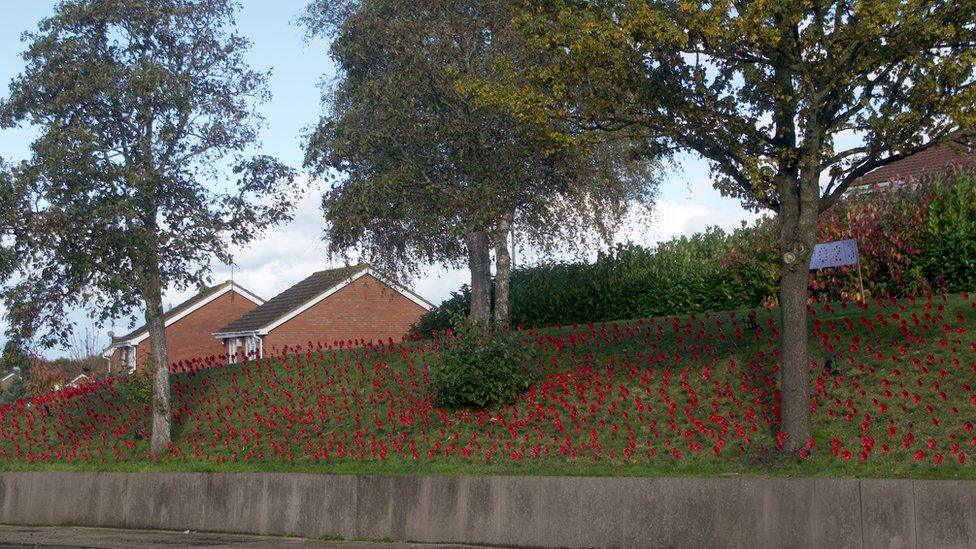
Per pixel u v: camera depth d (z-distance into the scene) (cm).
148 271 1847
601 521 1245
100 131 1803
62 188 1747
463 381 1670
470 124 1859
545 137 1545
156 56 1861
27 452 2181
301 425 1875
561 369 1745
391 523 1409
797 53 1288
